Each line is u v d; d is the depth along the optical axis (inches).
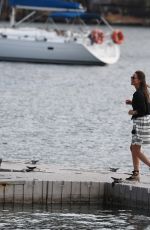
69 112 2308.1
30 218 1192.2
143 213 1232.2
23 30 3870.6
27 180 1250.0
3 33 3853.3
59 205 1256.8
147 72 3976.4
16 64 3826.3
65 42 3841.0
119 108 2442.2
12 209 1226.0
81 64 3905.0
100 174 1336.1
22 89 2935.5
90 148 1739.7
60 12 4082.2
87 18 4062.5
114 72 3814.0
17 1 3875.5
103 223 1181.7
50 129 1973.4
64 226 1162.0
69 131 1955.0
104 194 1272.1
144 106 1267.2
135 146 1274.6
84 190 1267.2
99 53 3917.3
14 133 1895.9
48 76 3474.4
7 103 2464.3
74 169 1378.0
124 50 5777.6
